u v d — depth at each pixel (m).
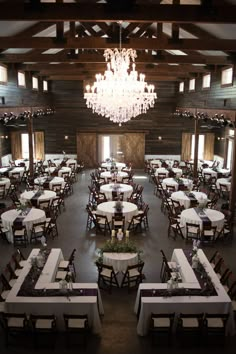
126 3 6.39
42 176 16.23
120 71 9.59
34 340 5.88
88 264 8.88
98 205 11.52
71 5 6.42
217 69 14.02
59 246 10.03
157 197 15.44
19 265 7.76
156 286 6.64
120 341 6.09
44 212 10.75
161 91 21.33
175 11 6.42
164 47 9.41
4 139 19.22
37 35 11.66
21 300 6.05
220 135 20.05
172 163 20.48
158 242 10.38
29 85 16.83
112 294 7.55
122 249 7.95
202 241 10.16
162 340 6.14
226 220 10.70
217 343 6.07
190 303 6.05
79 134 21.81
